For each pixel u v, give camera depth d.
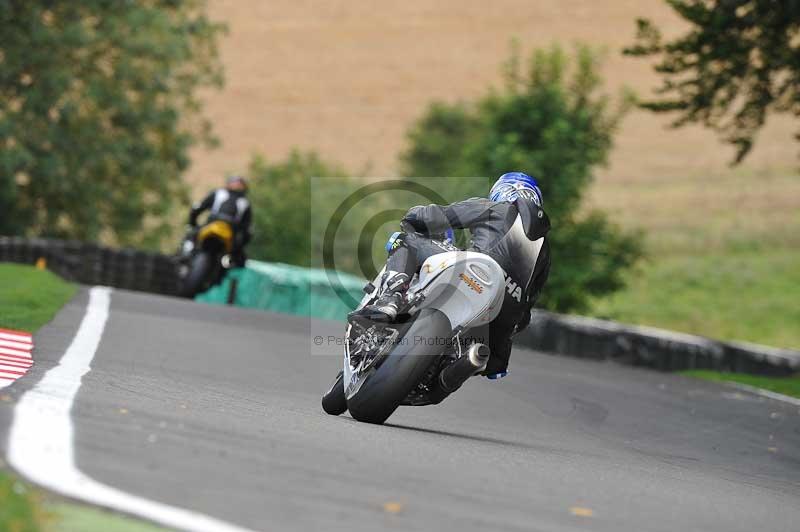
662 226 199.62
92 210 116.81
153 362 33.97
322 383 35.81
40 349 32.97
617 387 47.62
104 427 18.98
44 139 110.25
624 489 21.25
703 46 68.88
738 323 156.00
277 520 14.74
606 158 105.56
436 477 19.48
